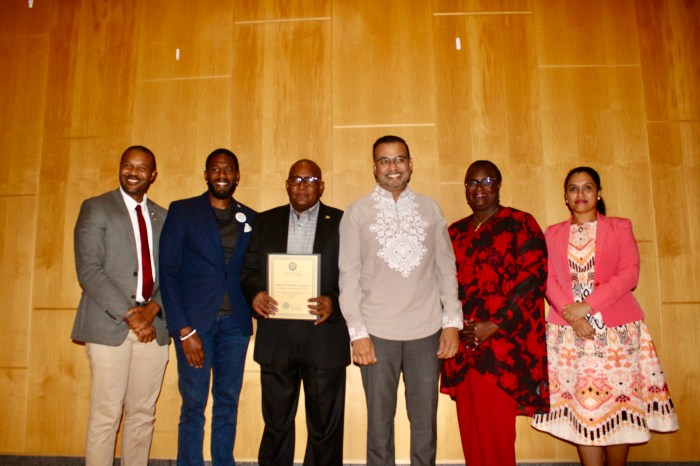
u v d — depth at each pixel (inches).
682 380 106.3
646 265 109.8
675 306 108.5
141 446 90.1
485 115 114.6
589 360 84.7
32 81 120.3
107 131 117.4
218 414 90.4
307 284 85.5
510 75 116.0
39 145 117.9
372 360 75.5
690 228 110.9
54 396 110.0
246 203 113.6
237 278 91.6
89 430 85.2
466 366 82.9
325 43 117.7
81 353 111.0
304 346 85.4
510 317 79.7
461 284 86.0
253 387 108.7
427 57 116.6
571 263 91.3
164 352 93.2
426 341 79.1
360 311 79.4
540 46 117.0
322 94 116.0
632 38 117.3
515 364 79.4
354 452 106.3
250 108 116.5
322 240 88.3
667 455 104.6
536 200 111.8
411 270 79.0
